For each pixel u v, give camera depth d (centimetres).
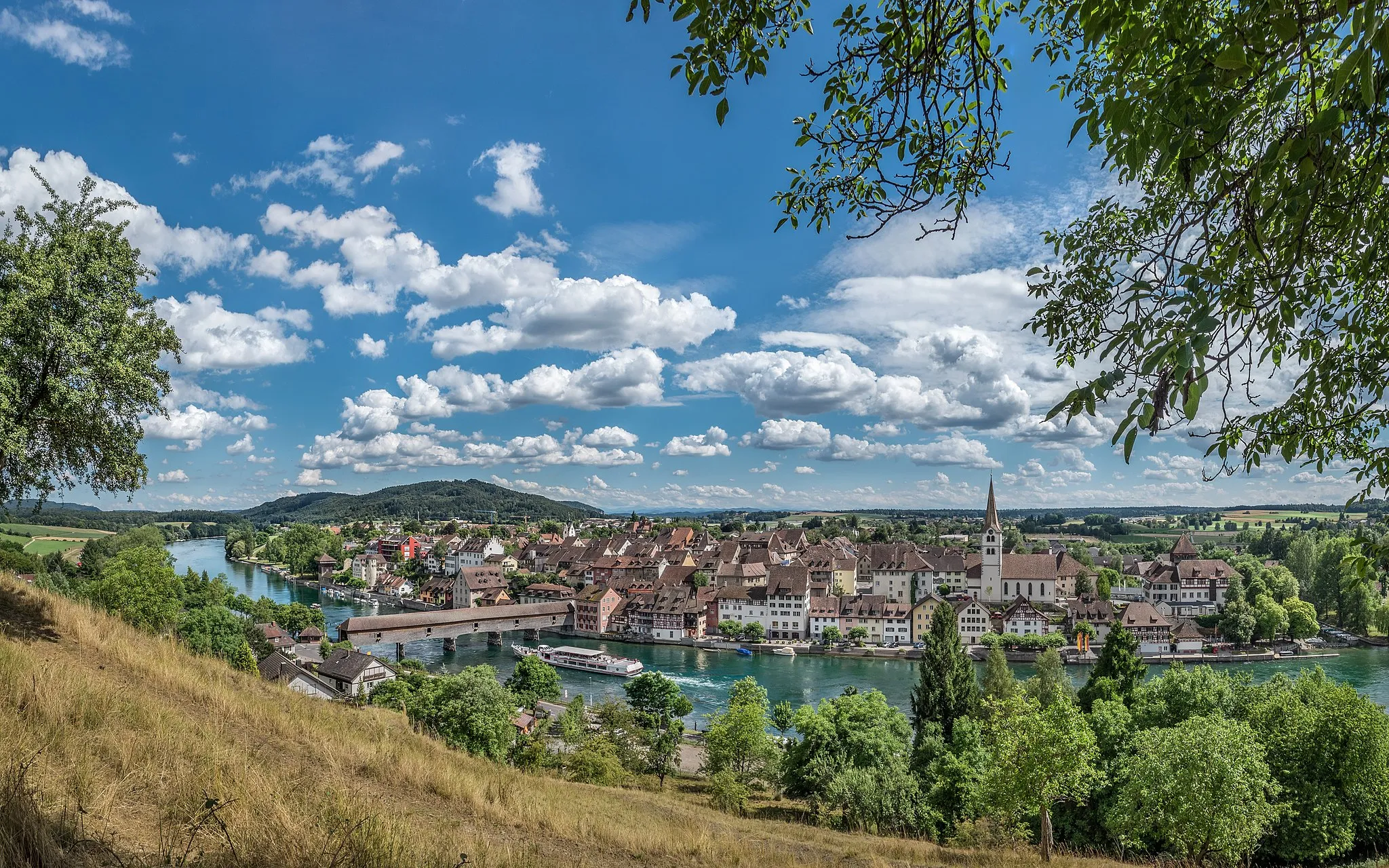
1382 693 8094
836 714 5359
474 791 1848
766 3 623
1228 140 529
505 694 4731
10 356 1889
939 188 746
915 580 15200
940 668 6041
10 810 709
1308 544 12862
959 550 15612
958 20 629
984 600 14500
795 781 5100
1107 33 525
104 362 2023
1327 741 3628
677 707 7531
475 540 19862
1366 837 3666
